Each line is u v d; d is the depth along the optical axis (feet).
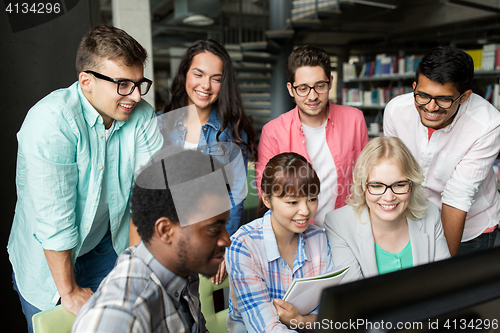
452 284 1.64
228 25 32.35
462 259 1.65
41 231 3.49
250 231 3.57
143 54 3.63
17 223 4.05
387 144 3.64
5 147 7.15
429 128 5.03
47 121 3.37
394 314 1.53
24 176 3.67
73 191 3.64
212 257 2.15
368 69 20.85
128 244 4.57
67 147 3.50
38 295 3.93
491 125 4.56
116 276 2.03
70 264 3.66
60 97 3.54
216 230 2.08
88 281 4.55
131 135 4.07
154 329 2.02
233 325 3.69
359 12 28.45
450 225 4.77
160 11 31.27
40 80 7.54
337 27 29.94
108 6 25.61
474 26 23.52
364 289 1.47
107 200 4.12
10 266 7.08
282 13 20.39
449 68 3.96
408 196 3.64
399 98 5.41
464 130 4.76
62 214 3.52
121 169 4.12
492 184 5.33
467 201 4.65
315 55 4.82
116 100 3.56
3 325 7.06
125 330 1.81
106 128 3.95
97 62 3.41
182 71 5.09
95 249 4.53
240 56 20.48
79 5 7.93
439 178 5.25
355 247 3.89
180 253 2.06
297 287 2.89
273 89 21.83
